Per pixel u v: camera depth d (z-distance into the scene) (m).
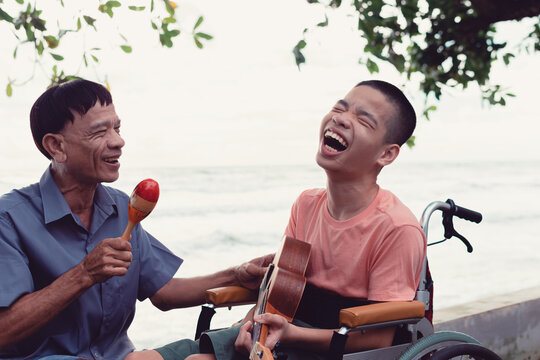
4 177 44.41
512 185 47.31
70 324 1.99
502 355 3.86
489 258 18.23
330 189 2.22
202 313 2.26
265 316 1.95
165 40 3.33
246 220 25.39
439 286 14.59
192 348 2.16
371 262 2.10
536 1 3.51
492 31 4.09
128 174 40.75
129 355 2.06
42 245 1.95
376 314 1.90
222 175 43.34
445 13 3.95
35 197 2.00
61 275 1.84
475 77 4.13
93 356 2.03
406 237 2.06
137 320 10.78
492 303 3.95
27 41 3.08
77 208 2.05
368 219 2.14
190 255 19.28
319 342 2.02
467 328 3.59
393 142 2.17
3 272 1.84
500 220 28.58
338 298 2.17
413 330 2.08
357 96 2.17
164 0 3.29
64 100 1.93
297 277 2.13
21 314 1.76
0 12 3.01
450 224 2.36
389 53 3.88
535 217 29.84
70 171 1.99
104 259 1.75
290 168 50.03
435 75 4.12
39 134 1.99
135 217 1.79
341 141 2.14
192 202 29.84
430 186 45.00
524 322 4.00
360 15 3.60
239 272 2.33
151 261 2.27
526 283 14.89
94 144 1.95
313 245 2.26
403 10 3.80
